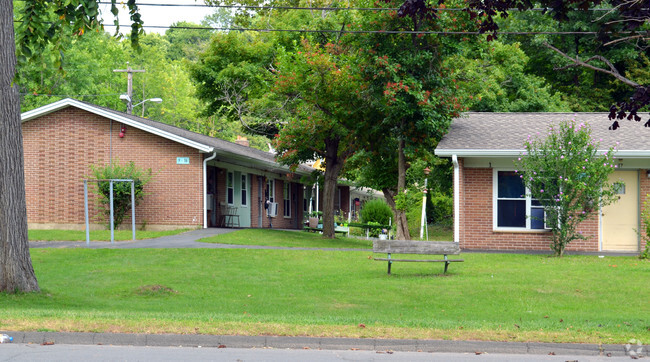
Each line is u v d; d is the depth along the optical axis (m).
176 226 27.39
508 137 22.20
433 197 41.78
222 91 38.81
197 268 17.80
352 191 50.38
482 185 21.84
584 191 19.11
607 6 34.53
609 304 13.42
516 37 41.19
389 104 23.12
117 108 57.22
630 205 21.27
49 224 28.22
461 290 14.78
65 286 15.35
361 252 20.98
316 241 25.95
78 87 49.44
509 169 21.75
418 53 22.80
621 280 15.67
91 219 27.81
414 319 11.43
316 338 9.52
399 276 16.64
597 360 9.01
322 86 25.45
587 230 21.41
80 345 9.41
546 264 18.05
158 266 18.00
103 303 13.62
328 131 27.33
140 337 9.53
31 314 10.84
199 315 11.26
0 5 13.75
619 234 21.31
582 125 20.88
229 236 24.31
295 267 18.14
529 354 9.35
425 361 8.82
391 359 8.89
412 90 22.59
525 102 35.81
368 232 37.50
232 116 42.69
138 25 14.88
